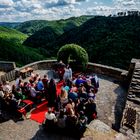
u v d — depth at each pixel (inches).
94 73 629.9
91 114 362.9
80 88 416.8
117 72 576.4
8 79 561.0
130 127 250.1
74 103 388.5
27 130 346.9
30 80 491.5
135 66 496.7
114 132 147.9
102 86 533.0
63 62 631.8
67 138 327.3
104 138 140.3
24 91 442.0
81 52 621.3
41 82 452.1
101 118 387.2
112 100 459.2
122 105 437.7
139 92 371.9
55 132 339.0
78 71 634.8
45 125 340.8
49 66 676.1
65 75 535.2
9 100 384.8
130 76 526.9
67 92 446.3
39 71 649.6
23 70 593.3
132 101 341.7
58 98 406.9
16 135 335.0
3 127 355.6
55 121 334.3
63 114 329.4
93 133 144.8
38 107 420.5
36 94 432.5
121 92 498.6
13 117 383.2
